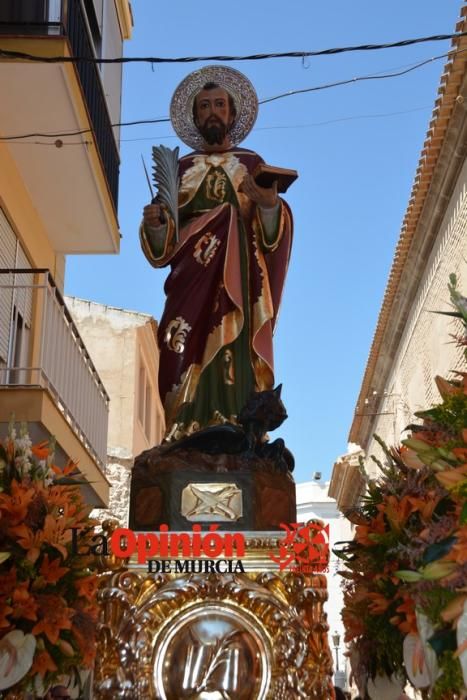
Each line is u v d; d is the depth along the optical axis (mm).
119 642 5125
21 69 9562
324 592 5383
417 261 19047
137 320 21203
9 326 10500
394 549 4723
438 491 4828
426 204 17156
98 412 12727
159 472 5617
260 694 5090
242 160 6602
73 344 11281
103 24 12633
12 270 10039
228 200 6426
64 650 5090
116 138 13453
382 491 5703
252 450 5703
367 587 5570
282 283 6391
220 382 6043
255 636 5180
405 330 22172
